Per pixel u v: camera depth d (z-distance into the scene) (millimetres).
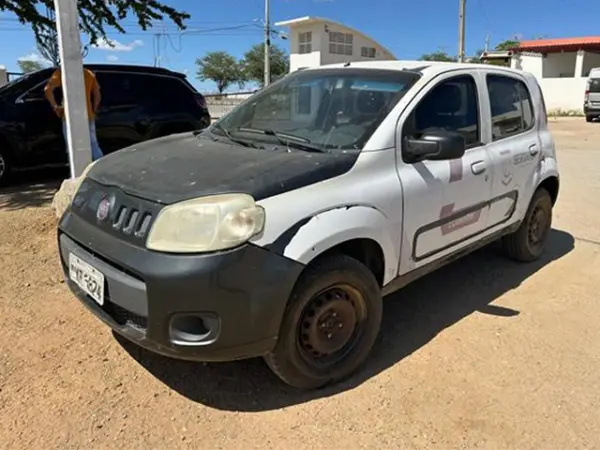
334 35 40250
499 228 4082
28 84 7645
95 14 10398
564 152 12867
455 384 2902
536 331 3508
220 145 3215
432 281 4340
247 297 2385
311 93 3537
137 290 2396
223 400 2732
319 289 2654
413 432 2518
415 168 3160
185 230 2375
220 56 57812
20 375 2861
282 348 2592
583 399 2783
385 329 3523
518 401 2760
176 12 11180
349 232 2701
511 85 4242
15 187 7520
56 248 4738
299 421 2584
